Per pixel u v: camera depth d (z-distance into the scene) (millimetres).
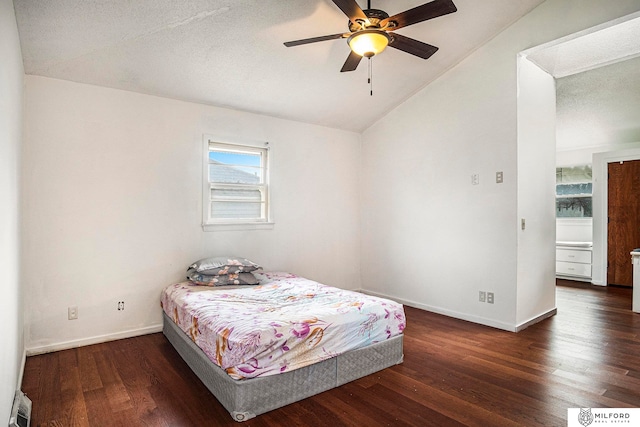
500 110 3566
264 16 2824
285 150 4539
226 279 3520
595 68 4121
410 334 3449
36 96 3025
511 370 2635
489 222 3682
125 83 3352
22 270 2791
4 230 1716
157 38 2867
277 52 3289
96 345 3223
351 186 5176
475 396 2258
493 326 3656
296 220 4621
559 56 3742
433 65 3893
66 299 3148
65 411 2105
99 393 2324
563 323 3797
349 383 2457
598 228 5906
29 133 2986
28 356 2951
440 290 4160
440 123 4129
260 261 4316
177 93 3641
